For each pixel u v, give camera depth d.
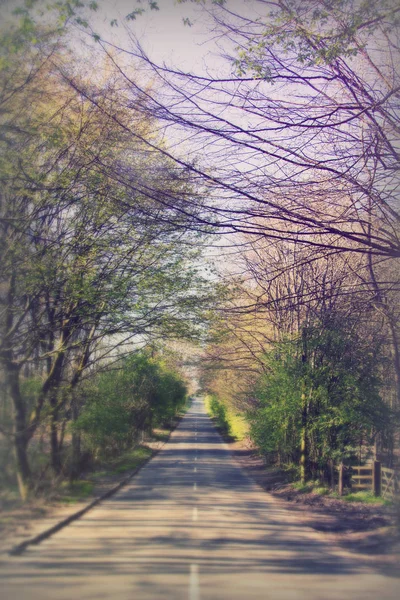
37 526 11.73
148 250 17.27
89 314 17.14
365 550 10.94
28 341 16.84
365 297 15.77
